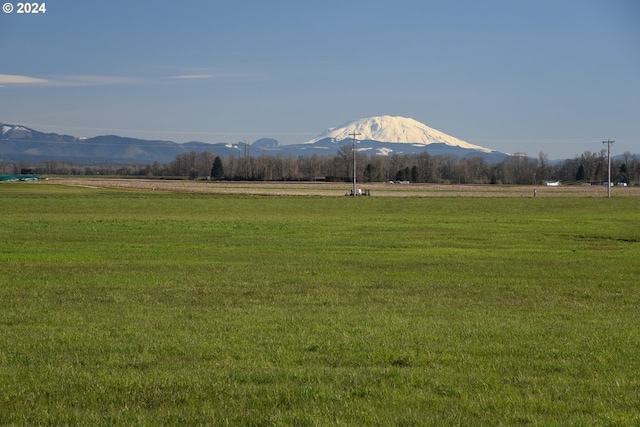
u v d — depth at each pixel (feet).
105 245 121.90
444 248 122.31
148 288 71.46
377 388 35.27
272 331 49.62
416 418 30.78
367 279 79.51
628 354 43.29
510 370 39.27
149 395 34.12
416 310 59.41
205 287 72.33
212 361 41.01
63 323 52.70
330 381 36.68
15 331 49.55
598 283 77.56
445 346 45.09
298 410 31.94
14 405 32.71
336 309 59.52
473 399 33.63
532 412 31.83
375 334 48.55
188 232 151.33
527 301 64.95
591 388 35.65
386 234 150.61
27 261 97.25
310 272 85.87
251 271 86.69
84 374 37.83
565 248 124.16
